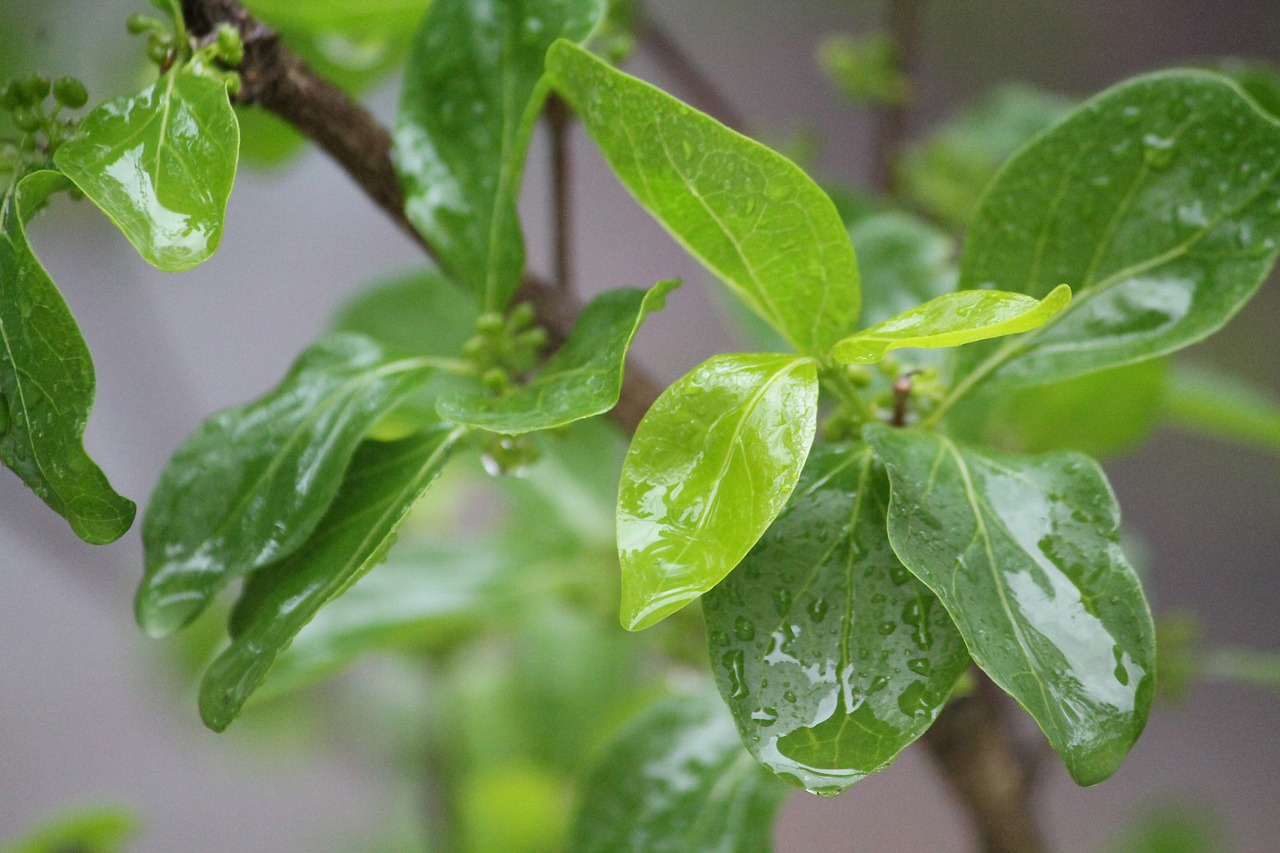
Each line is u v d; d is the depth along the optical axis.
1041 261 0.72
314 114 0.73
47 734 2.13
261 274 2.36
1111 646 0.67
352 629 0.85
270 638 0.68
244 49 0.71
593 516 0.95
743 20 2.25
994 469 0.69
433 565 0.89
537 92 0.72
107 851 0.87
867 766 0.66
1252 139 0.71
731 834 0.77
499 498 1.43
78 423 0.67
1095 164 0.72
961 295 0.67
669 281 0.68
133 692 2.17
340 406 0.71
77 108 0.69
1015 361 0.72
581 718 1.25
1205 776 2.02
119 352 1.59
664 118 0.68
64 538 1.22
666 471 0.67
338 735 1.38
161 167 0.68
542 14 0.73
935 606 0.67
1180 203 0.71
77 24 1.10
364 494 0.71
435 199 0.73
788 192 0.68
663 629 0.88
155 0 0.70
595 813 0.77
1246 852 1.90
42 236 1.33
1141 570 1.01
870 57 1.01
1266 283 1.95
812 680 0.67
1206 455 2.21
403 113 0.74
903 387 0.71
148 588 0.71
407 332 0.89
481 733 1.27
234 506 0.71
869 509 0.68
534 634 1.26
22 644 2.25
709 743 0.78
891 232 0.81
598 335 0.69
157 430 1.59
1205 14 2.15
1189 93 0.71
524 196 2.17
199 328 2.31
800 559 0.68
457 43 0.74
